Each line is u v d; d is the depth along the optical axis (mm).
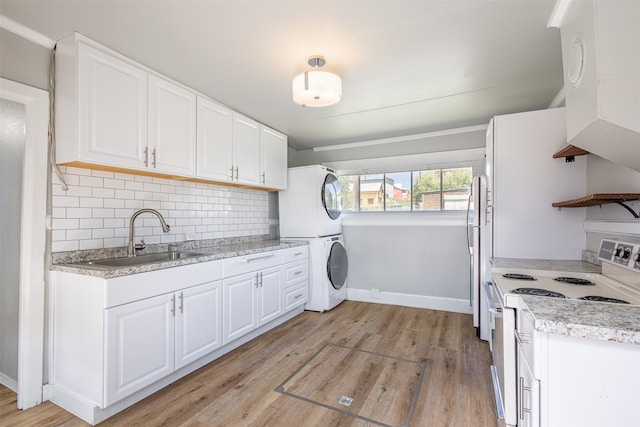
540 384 855
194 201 2863
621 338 745
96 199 2092
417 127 3557
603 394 805
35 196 1798
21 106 1840
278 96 2648
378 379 2109
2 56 1687
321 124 3428
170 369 1953
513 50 1934
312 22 1654
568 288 1402
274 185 3523
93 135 1813
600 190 1902
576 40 1264
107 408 1689
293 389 1991
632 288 1317
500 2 1495
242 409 1785
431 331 3010
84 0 1475
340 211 4215
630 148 1187
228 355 2479
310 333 2963
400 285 3973
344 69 2178
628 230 1528
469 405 1814
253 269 2727
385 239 4055
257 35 1771
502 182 2256
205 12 1564
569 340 827
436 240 3783
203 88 2482
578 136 1323
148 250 2412
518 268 1814
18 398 1781
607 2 1045
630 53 1002
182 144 2375
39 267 1813
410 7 1532
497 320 1598
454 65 2123
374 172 4203
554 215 2146
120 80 1961
